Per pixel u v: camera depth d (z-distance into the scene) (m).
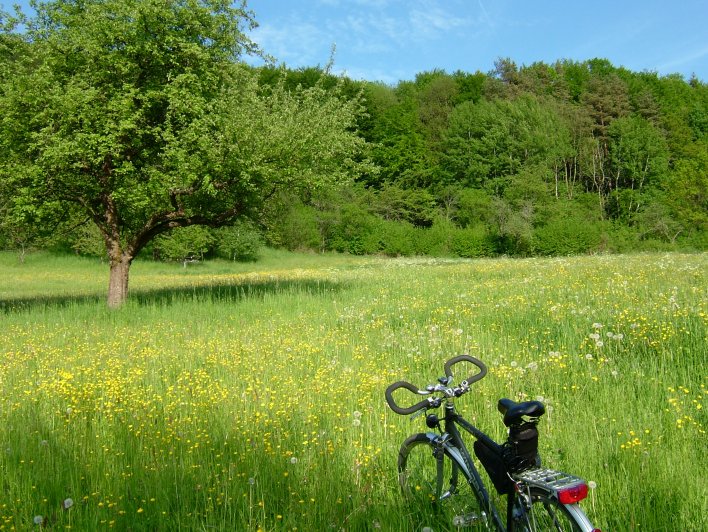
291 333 10.85
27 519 4.03
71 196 17.05
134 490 4.54
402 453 4.24
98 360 9.01
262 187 16.42
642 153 80.75
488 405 5.92
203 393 6.91
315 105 16.69
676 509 3.80
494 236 64.94
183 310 14.66
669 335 8.04
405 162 80.75
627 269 17.98
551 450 4.75
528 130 81.19
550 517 3.07
